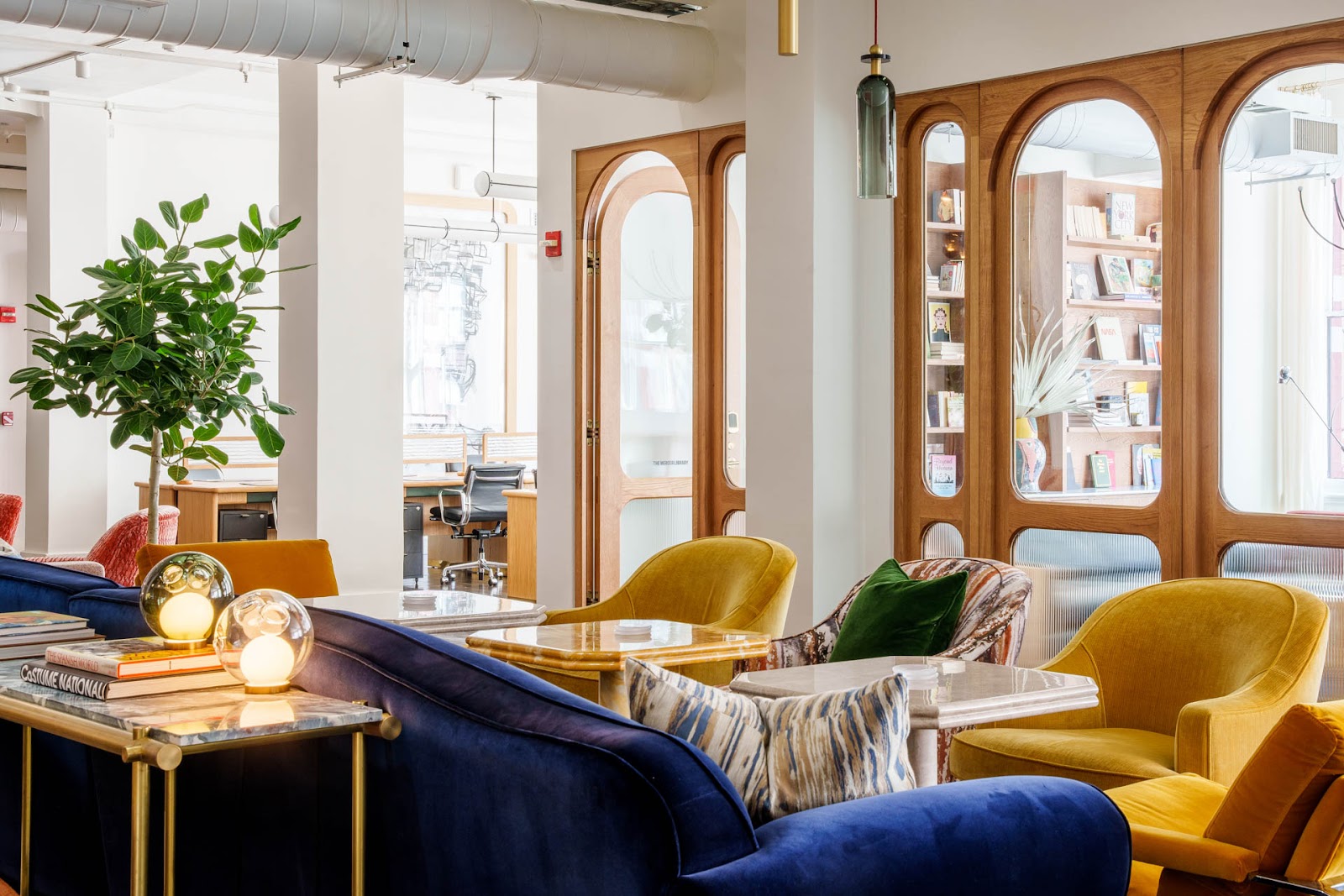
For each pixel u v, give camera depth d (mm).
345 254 7070
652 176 7680
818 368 6316
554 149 7906
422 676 2438
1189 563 5418
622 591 5523
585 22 6641
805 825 2160
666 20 7055
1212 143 5348
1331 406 5055
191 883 2961
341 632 2705
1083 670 4422
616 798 1968
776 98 6387
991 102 6039
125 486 12156
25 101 10844
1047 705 3523
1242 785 2713
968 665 3959
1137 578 5648
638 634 4379
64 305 10875
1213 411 5348
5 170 12641
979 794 2369
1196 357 5387
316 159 6980
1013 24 5926
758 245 6496
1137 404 5613
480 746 2201
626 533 7855
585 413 7801
